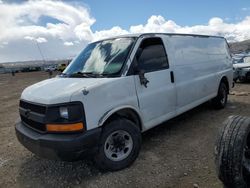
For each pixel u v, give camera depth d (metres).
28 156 4.73
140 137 4.06
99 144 3.62
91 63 4.44
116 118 3.89
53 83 4.06
